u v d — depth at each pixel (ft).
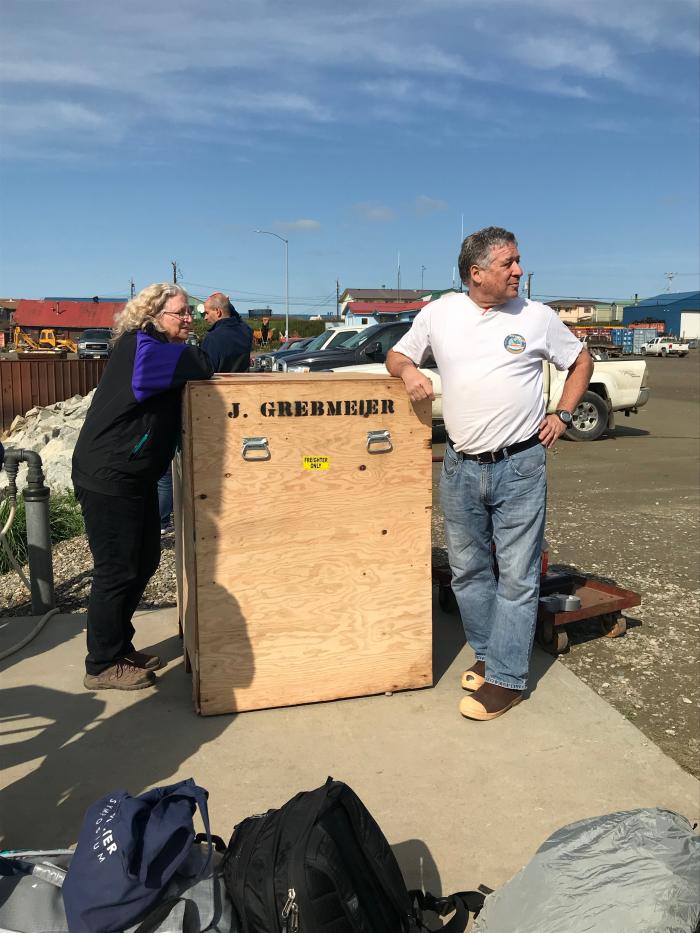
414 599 11.35
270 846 6.27
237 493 10.37
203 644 10.62
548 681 12.05
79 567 18.10
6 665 12.49
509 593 10.77
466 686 11.57
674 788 9.28
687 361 143.43
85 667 12.30
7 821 8.64
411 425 10.93
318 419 10.52
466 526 11.13
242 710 10.93
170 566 17.72
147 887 6.02
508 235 9.98
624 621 13.92
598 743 10.24
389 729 10.55
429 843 8.33
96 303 209.05
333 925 5.97
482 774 9.53
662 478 30.07
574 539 20.77
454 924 6.96
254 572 10.62
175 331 10.80
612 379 39.52
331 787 6.72
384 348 41.09
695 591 16.46
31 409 44.52
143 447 10.44
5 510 19.45
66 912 6.09
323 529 10.77
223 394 10.15
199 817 8.66
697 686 12.10
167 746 10.09
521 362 10.29
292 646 10.94
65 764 9.70
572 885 6.07
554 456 35.32
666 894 5.75
